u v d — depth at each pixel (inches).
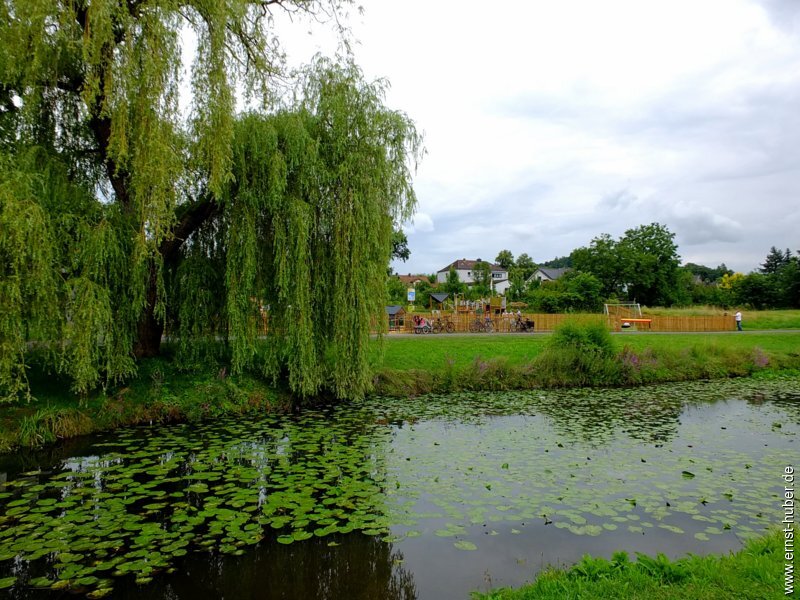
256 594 192.4
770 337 1141.1
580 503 274.1
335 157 498.3
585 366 725.3
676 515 258.8
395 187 528.4
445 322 1285.7
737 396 648.4
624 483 307.1
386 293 549.6
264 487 294.8
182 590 193.5
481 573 202.8
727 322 1523.1
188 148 426.6
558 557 214.7
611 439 419.5
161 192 374.3
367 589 194.2
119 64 362.3
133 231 413.4
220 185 421.7
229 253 472.4
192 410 470.0
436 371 661.3
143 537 230.4
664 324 1470.2
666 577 171.3
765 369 864.9
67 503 269.1
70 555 213.8
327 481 306.8
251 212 474.0
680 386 722.8
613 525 245.4
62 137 452.1
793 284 2239.2
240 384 518.6
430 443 400.2
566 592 161.6
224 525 242.7
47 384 440.1
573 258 2359.7
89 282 384.2
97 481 303.6
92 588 191.8
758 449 389.4
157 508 263.1
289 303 490.0
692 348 854.5
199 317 493.7
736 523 248.4
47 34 358.6
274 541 229.9
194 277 487.2
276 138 457.7
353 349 517.7
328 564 211.9
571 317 1414.9
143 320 482.3
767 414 535.8
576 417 512.1
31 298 356.8
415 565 209.8
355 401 560.7
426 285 2753.4
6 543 223.8
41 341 379.9
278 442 394.9
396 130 521.3
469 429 453.4
